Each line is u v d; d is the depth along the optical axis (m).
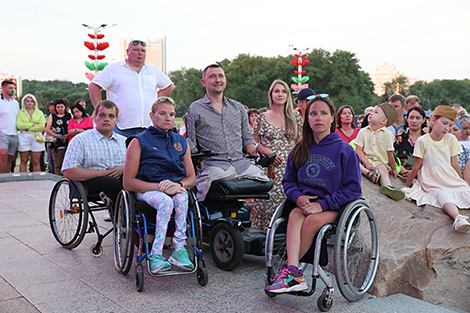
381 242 4.61
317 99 4.05
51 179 10.80
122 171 5.26
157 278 4.36
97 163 5.26
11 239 5.66
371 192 5.36
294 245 3.83
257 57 109.56
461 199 5.04
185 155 4.56
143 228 4.40
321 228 3.76
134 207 4.18
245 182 4.82
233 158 5.01
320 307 3.65
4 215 6.94
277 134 5.67
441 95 119.38
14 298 3.83
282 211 4.13
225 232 4.61
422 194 5.26
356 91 97.75
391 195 5.20
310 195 4.02
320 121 3.98
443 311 3.87
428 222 4.84
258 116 5.78
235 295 3.98
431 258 4.51
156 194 4.21
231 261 4.52
